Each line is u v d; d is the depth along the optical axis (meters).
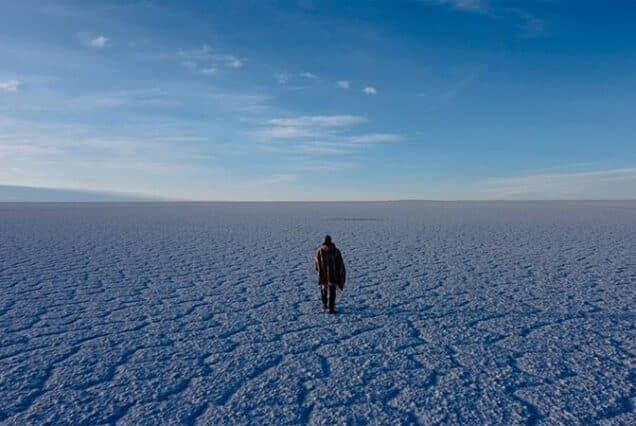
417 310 7.84
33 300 8.66
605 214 44.00
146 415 4.05
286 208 74.12
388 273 11.62
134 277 11.16
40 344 6.06
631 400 4.29
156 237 22.12
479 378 4.85
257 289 9.70
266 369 5.15
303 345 6.00
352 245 18.17
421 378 4.86
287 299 8.75
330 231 25.62
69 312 7.77
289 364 5.30
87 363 5.36
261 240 20.58
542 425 3.82
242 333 6.54
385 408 4.16
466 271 11.88
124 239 21.09
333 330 6.68
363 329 6.72
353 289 9.63
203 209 68.50
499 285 9.98
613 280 10.41
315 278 11.01
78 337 6.36
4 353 5.71
